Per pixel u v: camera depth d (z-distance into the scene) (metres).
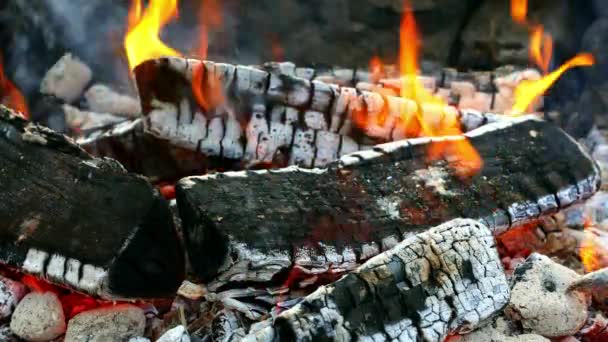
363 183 1.30
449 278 1.22
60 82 1.52
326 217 1.27
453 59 1.56
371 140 1.37
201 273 1.25
